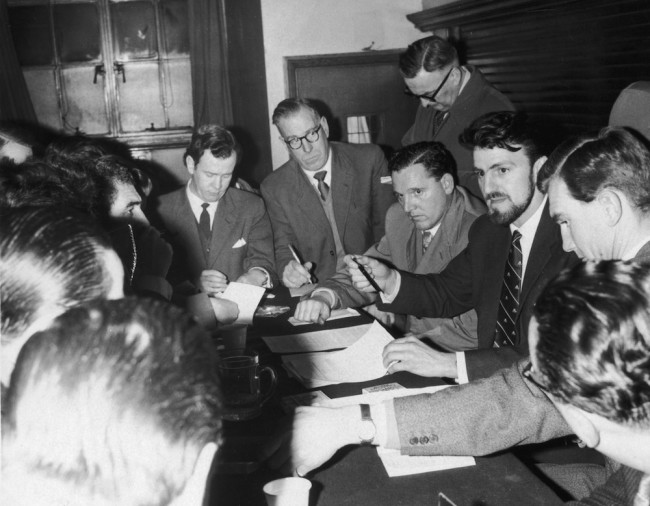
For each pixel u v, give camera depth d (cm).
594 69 326
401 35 497
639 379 86
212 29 486
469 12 416
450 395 141
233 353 188
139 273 220
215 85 492
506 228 216
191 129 514
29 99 485
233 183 354
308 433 134
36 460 58
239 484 125
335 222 347
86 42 501
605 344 86
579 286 90
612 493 126
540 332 92
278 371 181
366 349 190
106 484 59
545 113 371
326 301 239
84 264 73
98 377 59
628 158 148
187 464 61
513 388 140
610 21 311
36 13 492
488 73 429
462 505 118
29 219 75
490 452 135
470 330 250
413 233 276
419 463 133
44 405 59
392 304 236
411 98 503
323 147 334
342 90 496
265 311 241
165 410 60
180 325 65
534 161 198
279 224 342
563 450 190
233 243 313
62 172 163
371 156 353
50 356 60
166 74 510
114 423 59
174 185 516
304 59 488
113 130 512
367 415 136
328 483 127
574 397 89
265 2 481
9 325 70
